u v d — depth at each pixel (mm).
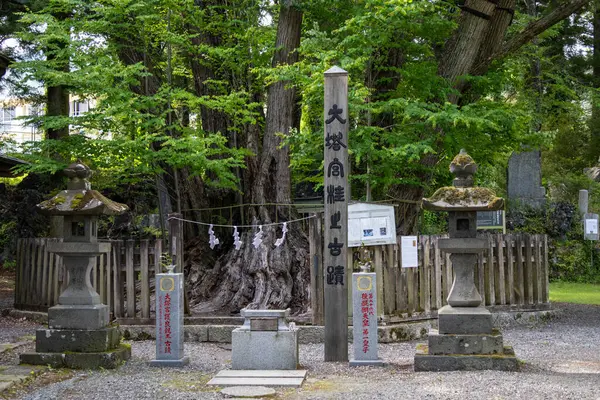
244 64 12898
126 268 10602
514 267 12336
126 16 11820
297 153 11133
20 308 12297
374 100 12258
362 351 8031
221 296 11867
